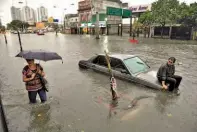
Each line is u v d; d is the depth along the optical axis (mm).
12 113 4629
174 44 23703
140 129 3836
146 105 4910
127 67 6773
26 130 3896
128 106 4887
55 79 7605
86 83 6953
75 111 4688
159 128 3861
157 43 25172
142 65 7191
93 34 53438
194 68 9688
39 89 4945
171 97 5406
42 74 4910
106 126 3973
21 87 6766
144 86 6074
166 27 36438
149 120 4180
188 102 5156
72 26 66750
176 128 3861
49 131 3846
